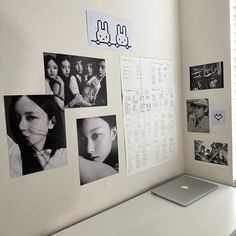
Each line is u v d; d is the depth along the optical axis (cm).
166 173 132
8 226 77
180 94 137
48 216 87
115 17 104
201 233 82
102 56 100
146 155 121
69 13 89
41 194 84
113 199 107
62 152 89
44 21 82
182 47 135
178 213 97
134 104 114
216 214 95
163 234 83
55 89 86
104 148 103
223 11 115
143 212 99
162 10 125
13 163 78
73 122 92
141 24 115
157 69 124
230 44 114
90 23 95
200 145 133
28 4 78
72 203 93
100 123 101
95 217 98
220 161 125
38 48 81
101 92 100
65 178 91
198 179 131
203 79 127
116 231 86
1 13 73
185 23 132
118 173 109
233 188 119
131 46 111
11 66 76
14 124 77
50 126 86
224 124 121
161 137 128
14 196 78
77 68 92
